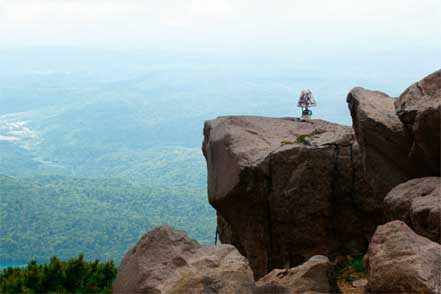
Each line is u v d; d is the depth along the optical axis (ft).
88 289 42.60
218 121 73.15
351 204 64.64
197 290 35.04
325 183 64.18
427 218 43.75
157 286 35.19
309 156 63.98
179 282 35.29
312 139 67.05
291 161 63.93
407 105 52.26
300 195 63.98
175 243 37.63
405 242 35.27
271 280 43.52
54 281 42.65
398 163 55.62
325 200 64.13
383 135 55.31
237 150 65.92
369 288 35.83
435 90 51.44
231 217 67.21
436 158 51.42
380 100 59.00
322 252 64.34
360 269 59.98
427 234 43.68
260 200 64.34
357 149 64.69
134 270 36.73
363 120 56.08
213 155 69.10
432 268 33.91
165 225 38.50
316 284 41.86
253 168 63.67
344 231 64.75
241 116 74.02
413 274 33.42
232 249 37.65
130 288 36.27
